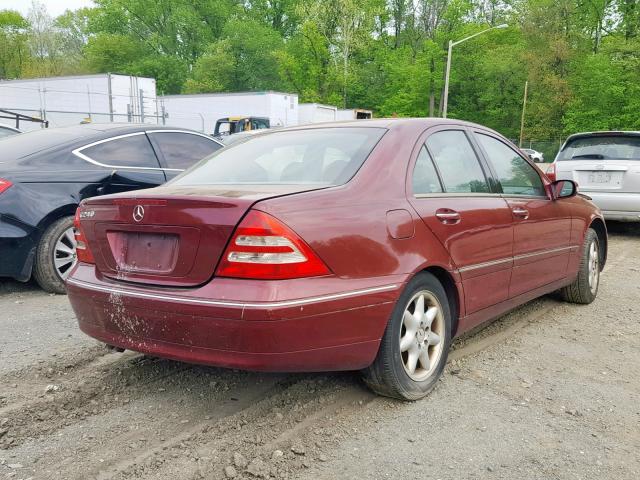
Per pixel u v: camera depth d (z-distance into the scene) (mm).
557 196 4484
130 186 5754
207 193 2676
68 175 5320
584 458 2570
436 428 2807
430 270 3186
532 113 47906
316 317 2512
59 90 24188
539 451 2619
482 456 2564
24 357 3686
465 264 3342
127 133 6047
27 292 5391
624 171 8492
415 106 59062
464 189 3555
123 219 2777
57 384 3281
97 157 5664
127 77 23906
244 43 61531
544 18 46844
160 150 6258
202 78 60625
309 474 2396
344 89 58594
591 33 49469
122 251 2838
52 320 4496
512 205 3881
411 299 2990
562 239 4547
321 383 3305
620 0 46781
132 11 66312
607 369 3639
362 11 55000
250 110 25875
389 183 3018
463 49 56469
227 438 2686
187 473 2396
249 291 2418
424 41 57438
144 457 2520
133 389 3225
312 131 3562
